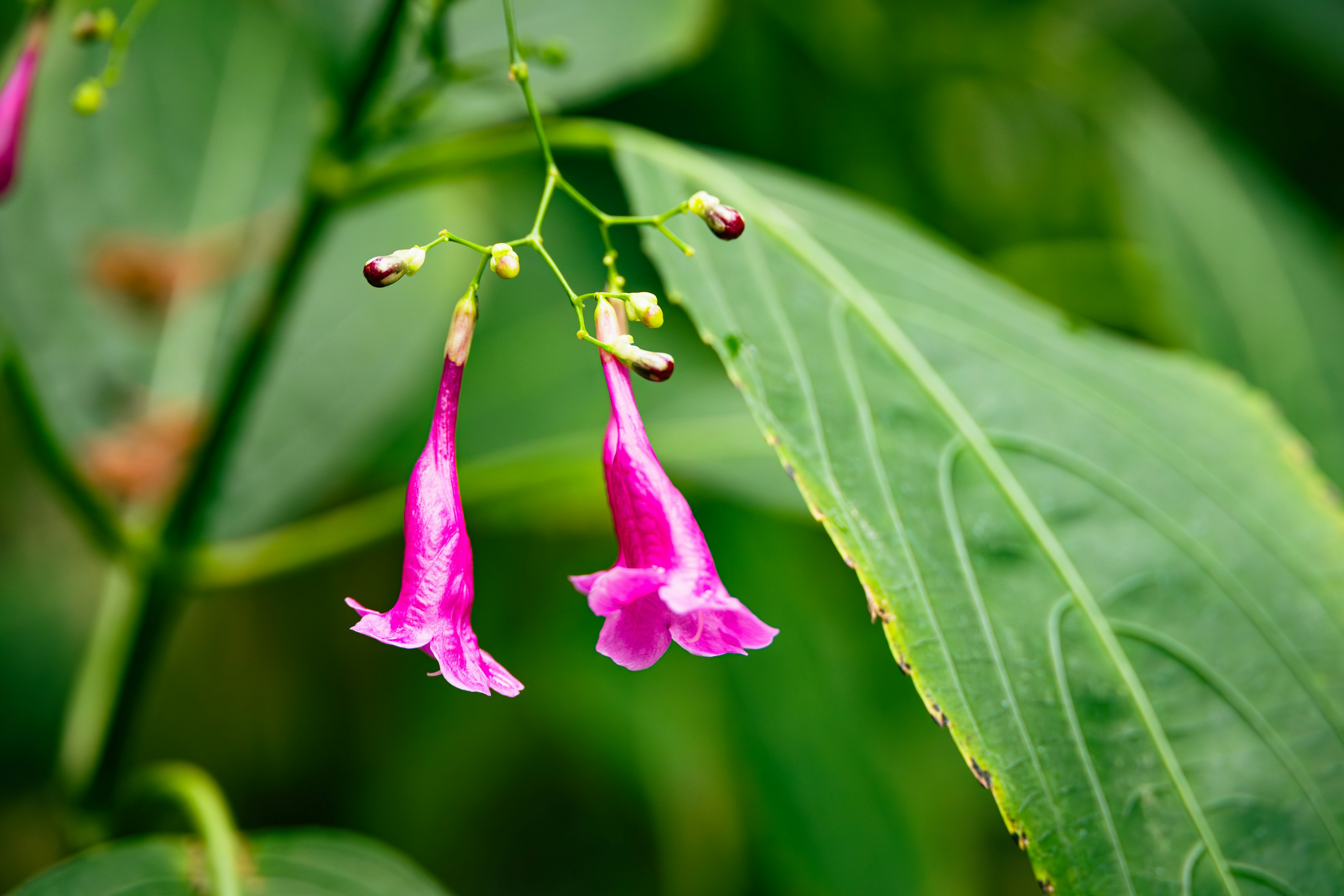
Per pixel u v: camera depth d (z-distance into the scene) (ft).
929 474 1.36
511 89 1.53
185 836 1.54
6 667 1.96
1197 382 1.48
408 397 1.88
